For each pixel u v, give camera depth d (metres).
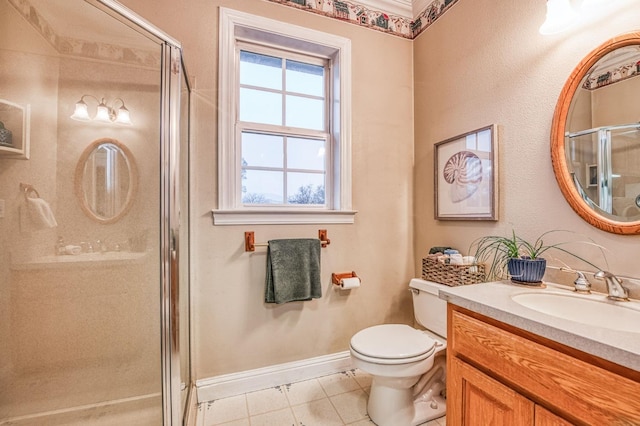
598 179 1.09
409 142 2.07
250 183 1.76
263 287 1.69
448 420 1.06
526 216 1.34
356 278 1.81
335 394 1.63
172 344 1.25
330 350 1.85
